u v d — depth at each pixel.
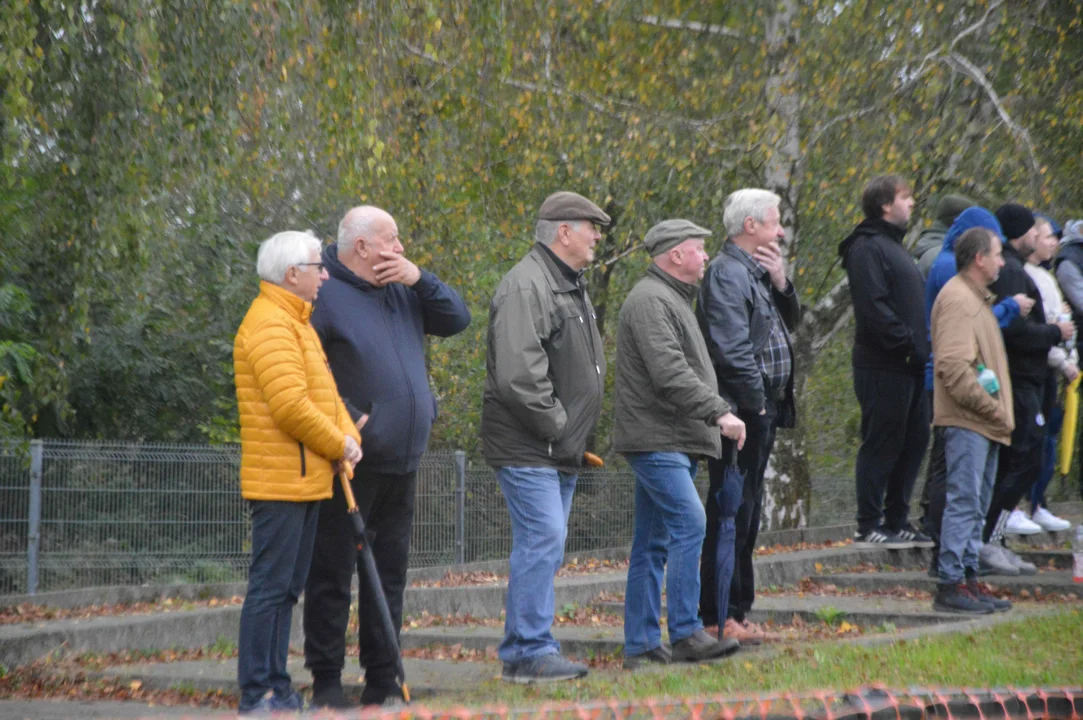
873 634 23.92
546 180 58.72
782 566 32.16
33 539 38.25
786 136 52.34
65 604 36.88
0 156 38.66
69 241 41.28
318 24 43.28
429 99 53.91
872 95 54.31
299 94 45.94
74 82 38.97
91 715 20.97
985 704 16.86
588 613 32.50
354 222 19.98
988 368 25.97
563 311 21.64
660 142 53.91
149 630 29.28
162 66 39.22
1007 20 53.88
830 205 53.97
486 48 49.56
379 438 19.66
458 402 70.44
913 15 52.19
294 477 18.42
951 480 26.23
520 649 21.31
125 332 57.06
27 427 50.84
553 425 20.92
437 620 32.06
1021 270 29.12
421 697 20.92
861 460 32.47
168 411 59.12
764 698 16.41
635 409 22.52
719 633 22.95
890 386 30.80
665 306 22.23
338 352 19.86
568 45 56.62
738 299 23.31
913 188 55.84
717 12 57.06
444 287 20.98
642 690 18.95
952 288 26.22
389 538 20.47
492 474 46.91
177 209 54.44
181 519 40.97
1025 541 36.28
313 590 19.89
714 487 23.89
